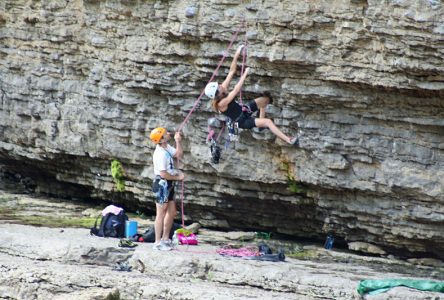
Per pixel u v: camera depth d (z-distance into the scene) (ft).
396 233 172.55
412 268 167.43
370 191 171.83
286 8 168.45
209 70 184.14
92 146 215.72
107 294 141.69
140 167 208.95
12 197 241.14
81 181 230.48
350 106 169.27
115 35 204.23
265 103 166.40
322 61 167.12
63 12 217.97
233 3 177.06
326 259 172.76
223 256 162.50
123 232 178.40
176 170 167.53
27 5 227.20
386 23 155.43
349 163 172.86
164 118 198.18
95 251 161.58
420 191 165.17
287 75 173.58
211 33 180.14
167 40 190.08
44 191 250.78
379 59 160.25
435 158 164.35
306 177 178.81
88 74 215.92
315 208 185.37
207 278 152.87
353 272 157.28
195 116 191.62
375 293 139.23
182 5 185.16
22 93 230.68
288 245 187.42
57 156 227.61
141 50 196.13
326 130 173.37
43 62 225.97
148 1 193.57
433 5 149.69
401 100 163.63
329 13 163.63
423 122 162.81
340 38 163.43
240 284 149.89
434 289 139.85
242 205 196.34
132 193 215.92
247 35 174.60
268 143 183.11
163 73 192.44
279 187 186.70
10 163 253.03
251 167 186.70
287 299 139.85
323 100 171.12
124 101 203.41
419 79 156.97
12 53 233.35
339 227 183.32
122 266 159.22
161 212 165.58
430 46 151.53
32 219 204.33
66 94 221.05
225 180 193.47
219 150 170.91
